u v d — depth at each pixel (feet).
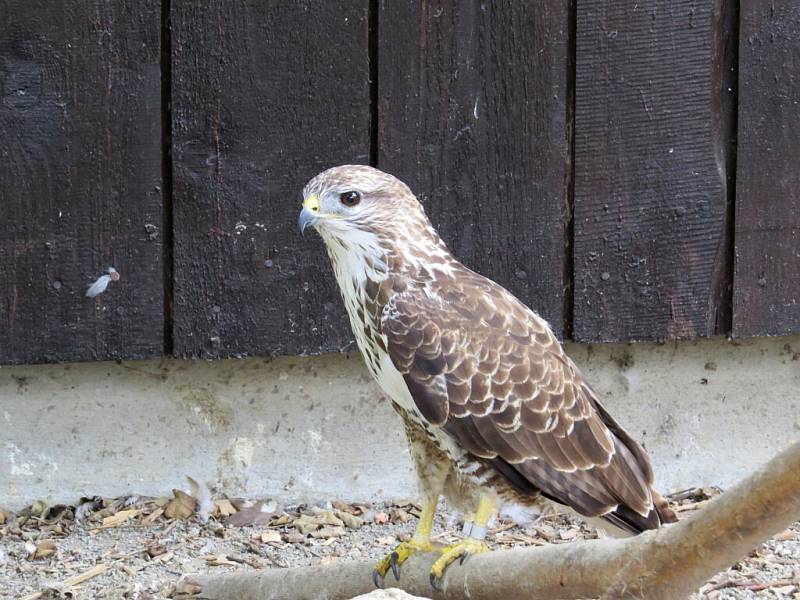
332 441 36.63
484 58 34.19
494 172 34.76
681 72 34.73
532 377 28.86
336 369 36.32
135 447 36.01
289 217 34.47
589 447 29.22
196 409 36.04
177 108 33.73
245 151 34.06
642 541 23.32
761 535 21.44
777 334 36.24
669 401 37.09
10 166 33.47
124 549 33.96
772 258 35.91
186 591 30.35
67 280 34.14
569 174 35.01
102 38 33.27
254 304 34.78
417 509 36.60
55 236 33.96
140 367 35.60
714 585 31.60
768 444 37.47
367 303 29.25
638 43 34.50
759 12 34.81
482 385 28.63
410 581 28.63
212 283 34.58
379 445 36.81
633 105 34.78
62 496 35.86
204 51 33.50
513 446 28.78
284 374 36.14
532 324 29.71
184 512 35.68
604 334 35.78
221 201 34.19
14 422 35.45
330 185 28.63
